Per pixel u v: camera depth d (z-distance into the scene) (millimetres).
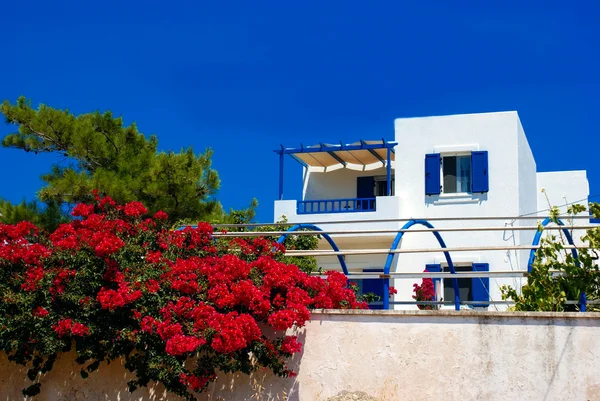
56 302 9266
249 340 8789
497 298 19344
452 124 21172
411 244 20922
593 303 9227
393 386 8680
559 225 10375
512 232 19969
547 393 8141
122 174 19984
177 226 14312
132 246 9656
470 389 8406
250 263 9797
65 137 20672
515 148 20500
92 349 9273
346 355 8930
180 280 9188
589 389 8008
